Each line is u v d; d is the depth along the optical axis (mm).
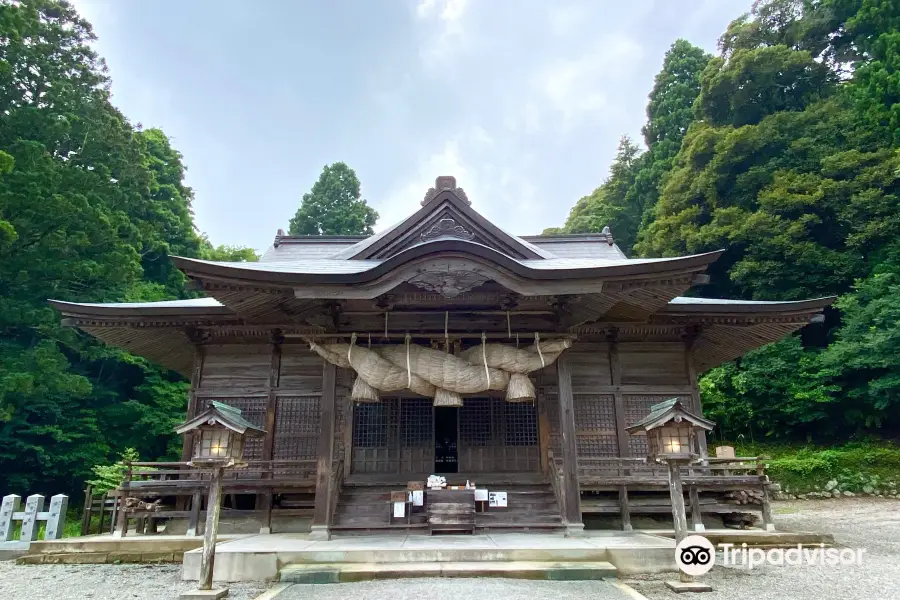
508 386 9242
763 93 31266
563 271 8641
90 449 20484
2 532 9562
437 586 6324
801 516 14695
